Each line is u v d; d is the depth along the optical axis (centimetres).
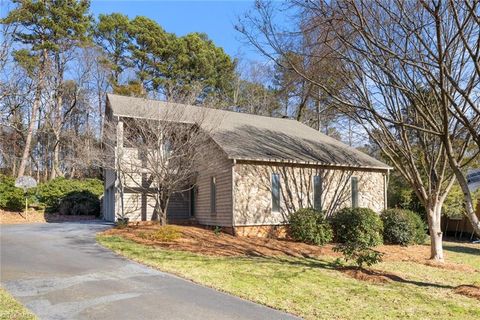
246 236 1550
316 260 1190
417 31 836
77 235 1464
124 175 1873
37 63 2952
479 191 2088
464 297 805
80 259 1023
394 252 1459
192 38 3878
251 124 2031
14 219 2264
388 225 1675
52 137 3766
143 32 3847
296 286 817
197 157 1614
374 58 895
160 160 1523
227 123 1927
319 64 1041
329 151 1952
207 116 1755
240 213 1555
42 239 1368
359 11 838
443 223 2262
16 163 3697
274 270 965
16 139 3581
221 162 1648
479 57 817
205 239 1380
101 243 1263
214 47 3934
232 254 1166
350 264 1142
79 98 3647
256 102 3650
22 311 594
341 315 634
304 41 905
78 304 650
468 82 1005
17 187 2539
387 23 927
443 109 810
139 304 655
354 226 1557
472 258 1462
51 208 2595
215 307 650
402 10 843
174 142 1573
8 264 958
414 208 2167
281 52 917
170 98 1636
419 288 871
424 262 1265
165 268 927
